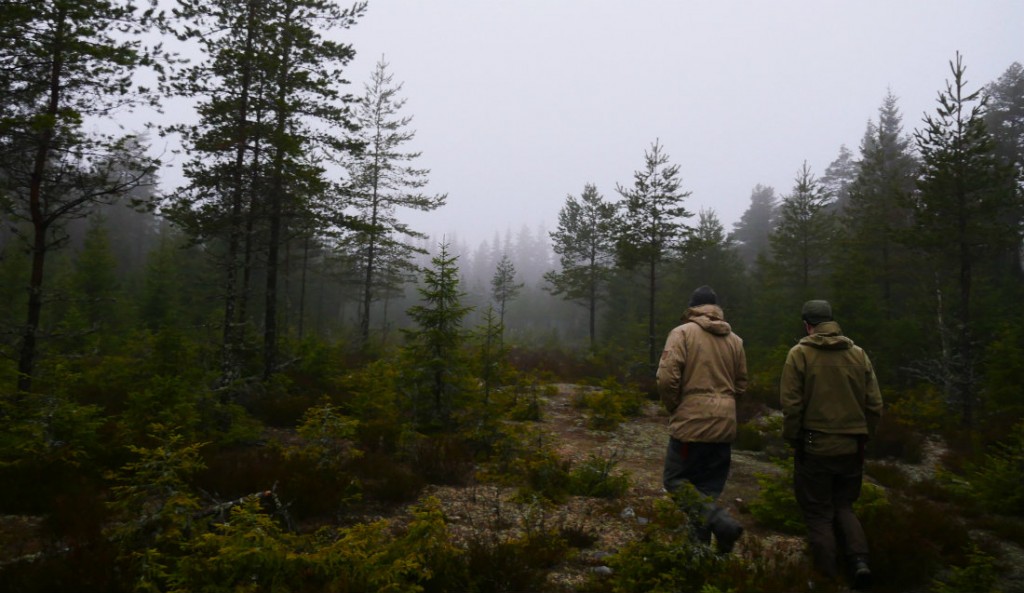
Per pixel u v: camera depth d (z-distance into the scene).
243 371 11.09
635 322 30.31
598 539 5.16
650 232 19.28
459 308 8.84
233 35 11.89
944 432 10.80
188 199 11.54
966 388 12.95
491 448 7.82
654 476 7.53
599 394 11.95
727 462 4.80
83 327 15.99
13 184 9.04
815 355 4.66
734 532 4.20
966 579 4.16
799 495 4.74
